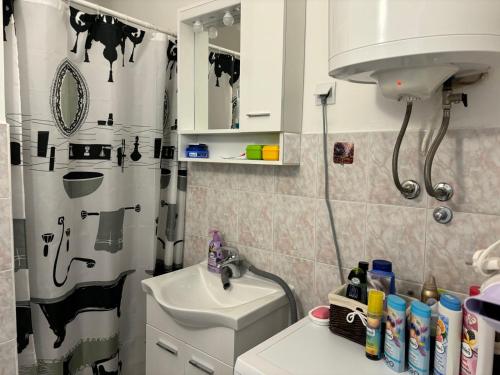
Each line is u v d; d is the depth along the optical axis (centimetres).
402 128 104
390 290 105
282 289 142
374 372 89
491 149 101
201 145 166
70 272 153
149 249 178
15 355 131
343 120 128
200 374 129
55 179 141
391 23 78
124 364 178
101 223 159
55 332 145
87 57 150
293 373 88
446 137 108
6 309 128
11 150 129
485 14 73
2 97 123
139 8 209
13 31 126
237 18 150
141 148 171
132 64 164
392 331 90
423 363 86
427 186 102
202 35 166
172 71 179
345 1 85
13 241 129
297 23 132
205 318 123
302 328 111
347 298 105
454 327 82
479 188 103
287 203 144
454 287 108
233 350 119
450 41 73
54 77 138
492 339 77
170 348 139
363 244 125
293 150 136
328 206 132
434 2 74
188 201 182
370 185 123
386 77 91
